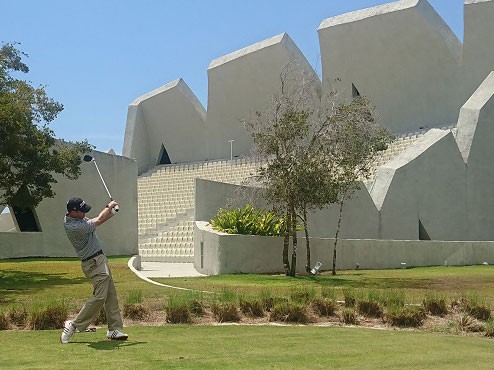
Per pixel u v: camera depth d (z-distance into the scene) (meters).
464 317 8.55
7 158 16.22
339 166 17.59
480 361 5.86
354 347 6.59
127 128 48.66
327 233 25.12
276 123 16.47
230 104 45.16
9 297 11.34
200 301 9.18
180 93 47.28
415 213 28.84
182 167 46.00
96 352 6.11
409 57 37.91
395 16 37.06
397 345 6.77
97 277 6.68
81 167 25.20
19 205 17.05
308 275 17.83
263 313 9.03
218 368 5.36
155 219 31.70
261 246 18.66
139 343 6.70
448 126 35.69
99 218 6.80
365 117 18.52
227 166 41.91
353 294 9.53
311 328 8.11
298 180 16.33
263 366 5.47
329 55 40.84
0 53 16.88
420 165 29.28
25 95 16.62
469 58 36.53
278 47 40.47
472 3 35.56
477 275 17.81
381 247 22.33
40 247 24.50
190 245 26.64
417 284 14.52
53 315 8.07
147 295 10.80
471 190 30.94
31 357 5.86
